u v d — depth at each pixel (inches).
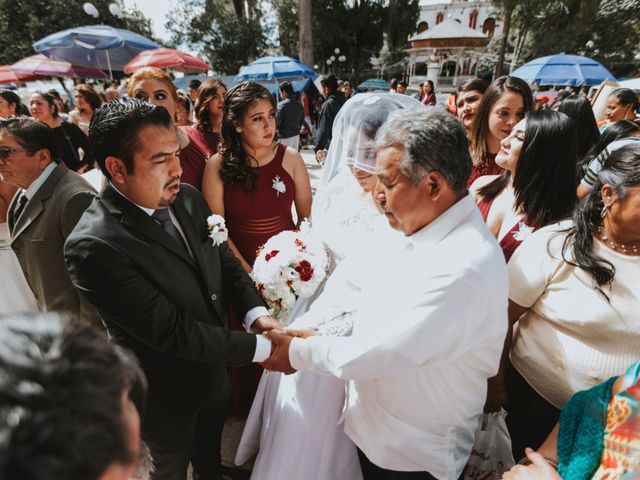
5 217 82.6
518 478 42.7
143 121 43.9
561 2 860.6
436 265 41.3
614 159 44.6
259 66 425.1
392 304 45.3
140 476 64.8
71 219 69.9
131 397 19.3
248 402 93.0
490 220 80.1
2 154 66.5
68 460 14.2
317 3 1103.6
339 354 46.3
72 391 15.0
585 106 104.9
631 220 42.6
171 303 51.9
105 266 45.8
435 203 42.6
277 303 67.4
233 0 1011.3
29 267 76.5
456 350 42.1
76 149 175.8
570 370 51.7
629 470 34.1
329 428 61.9
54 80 569.9
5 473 13.2
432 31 855.1
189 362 56.6
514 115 98.4
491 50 1245.7
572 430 41.6
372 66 1365.7
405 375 46.2
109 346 18.7
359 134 63.6
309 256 67.1
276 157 90.8
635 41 828.0
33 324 17.2
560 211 64.7
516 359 59.7
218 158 88.6
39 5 866.1
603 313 47.1
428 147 39.0
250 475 73.8
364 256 58.6
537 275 52.9
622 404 36.3
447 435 49.6
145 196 48.0
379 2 1163.3
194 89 238.4
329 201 75.3
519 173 66.7
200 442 67.7
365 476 62.7
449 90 1077.8
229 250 69.6
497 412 63.1
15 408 13.9
